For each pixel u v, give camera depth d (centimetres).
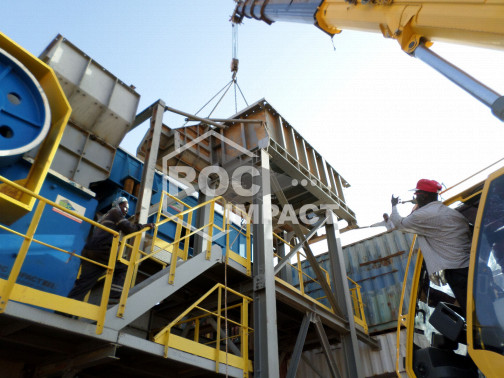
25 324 502
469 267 398
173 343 665
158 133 800
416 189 508
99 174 794
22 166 569
